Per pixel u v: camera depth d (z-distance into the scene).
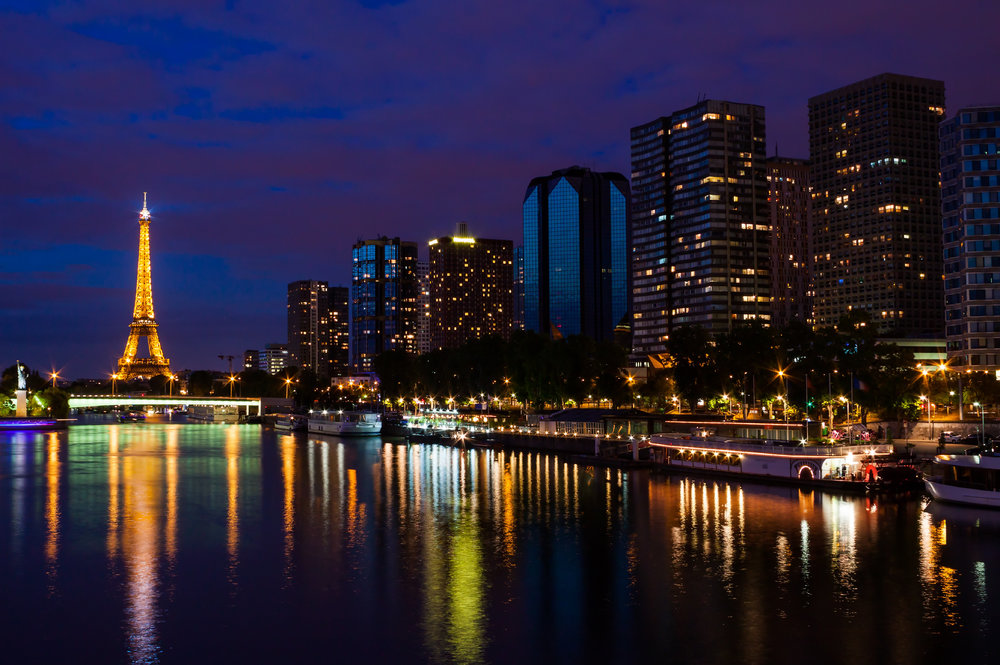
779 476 131.62
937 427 173.38
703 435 157.25
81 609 76.12
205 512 121.56
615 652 64.94
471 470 167.25
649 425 180.12
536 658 64.06
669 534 101.19
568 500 126.88
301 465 183.38
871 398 172.88
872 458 130.00
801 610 73.25
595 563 89.44
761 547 93.44
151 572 88.00
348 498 133.12
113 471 173.88
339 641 68.00
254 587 82.44
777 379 188.12
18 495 138.75
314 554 95.00
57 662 64.50
